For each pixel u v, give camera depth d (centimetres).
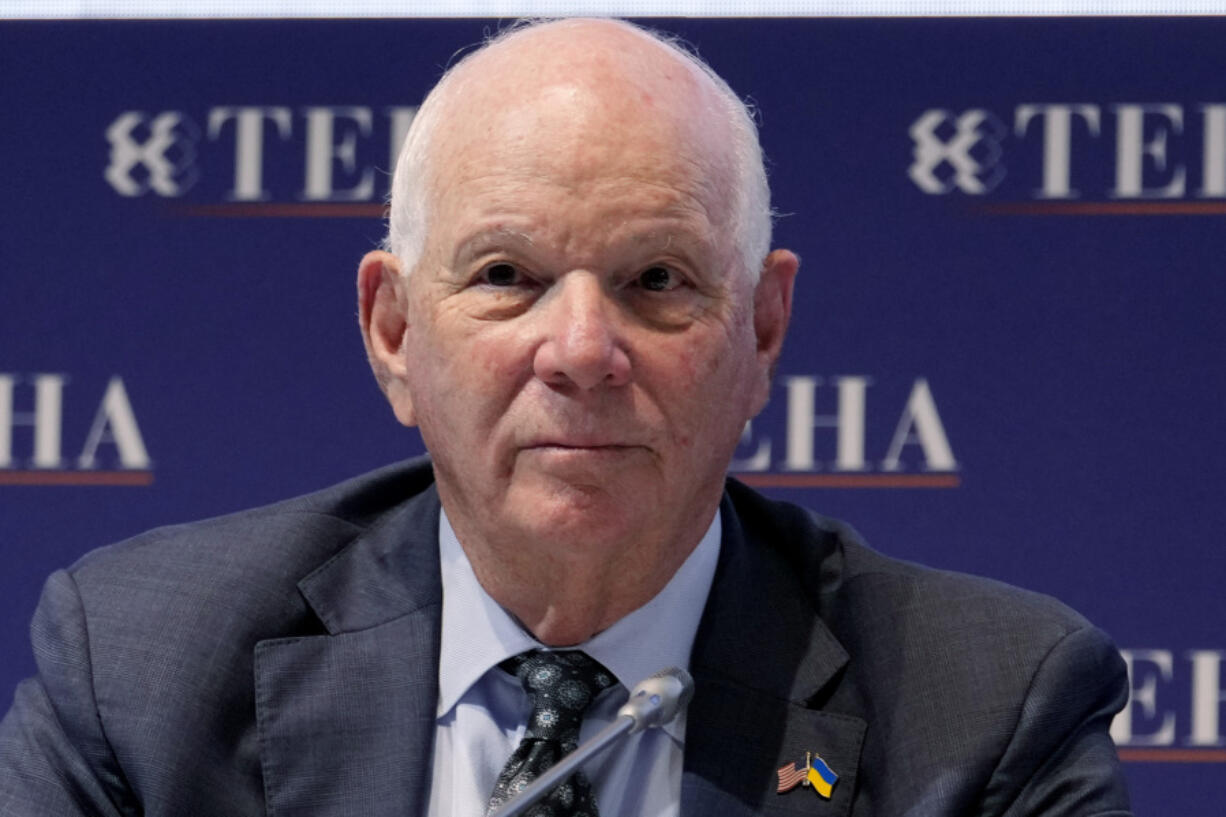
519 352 706
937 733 755
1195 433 1194
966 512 1200
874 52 1231
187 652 789
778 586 831
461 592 803
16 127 1258
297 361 1249
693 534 769
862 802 759
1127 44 1215
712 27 1240
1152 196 1206
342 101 1252
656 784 766
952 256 1215
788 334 1216
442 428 735
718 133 736
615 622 788
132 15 1264
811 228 1221
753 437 1211
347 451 1244
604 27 745
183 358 1249
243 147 1253
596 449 707
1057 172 1213
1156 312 1202
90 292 1250
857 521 1205
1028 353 1205
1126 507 1193
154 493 1241
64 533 1239
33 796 773
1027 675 766
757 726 771
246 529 850
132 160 1256
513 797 720
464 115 730
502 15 1252
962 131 1221
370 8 1254
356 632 802
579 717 765
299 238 1253
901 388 1209
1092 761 758
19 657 1229
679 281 719
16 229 1252
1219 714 1177
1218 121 1205
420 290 739
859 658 796
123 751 766
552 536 717
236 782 766
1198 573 1185
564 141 707
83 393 1246
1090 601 1189
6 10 1264
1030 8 1223
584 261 704
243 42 1259
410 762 765
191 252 1252
